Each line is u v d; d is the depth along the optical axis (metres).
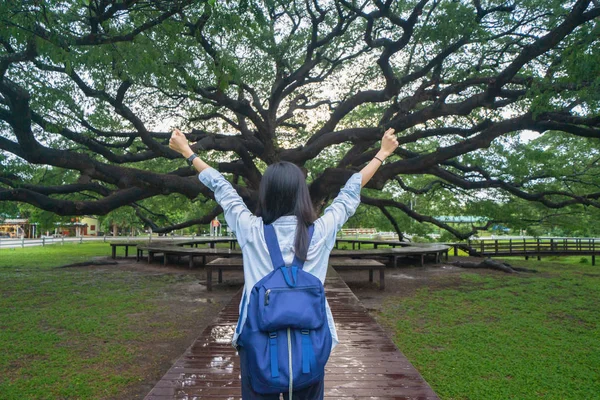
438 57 9.66
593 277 13.59
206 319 7.74
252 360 1.32
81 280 12.34
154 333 6.82
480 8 9.34
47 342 6.25
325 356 1.37
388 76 10.12
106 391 4.60
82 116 9.78
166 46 7.80
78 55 6.46
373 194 19.81
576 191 14.51
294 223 1.52
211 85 10.10
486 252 20.14
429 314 8.19
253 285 1.44
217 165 12.92
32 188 10.76
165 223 20.27
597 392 4.68
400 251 14.60
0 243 27.59
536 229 18.06
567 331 7.13
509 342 6.41
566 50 7.08
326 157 17.66
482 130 11.13
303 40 13.04
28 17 5.45
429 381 4.92
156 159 15.63
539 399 4.50
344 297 7.47
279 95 12.19
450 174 13.64
